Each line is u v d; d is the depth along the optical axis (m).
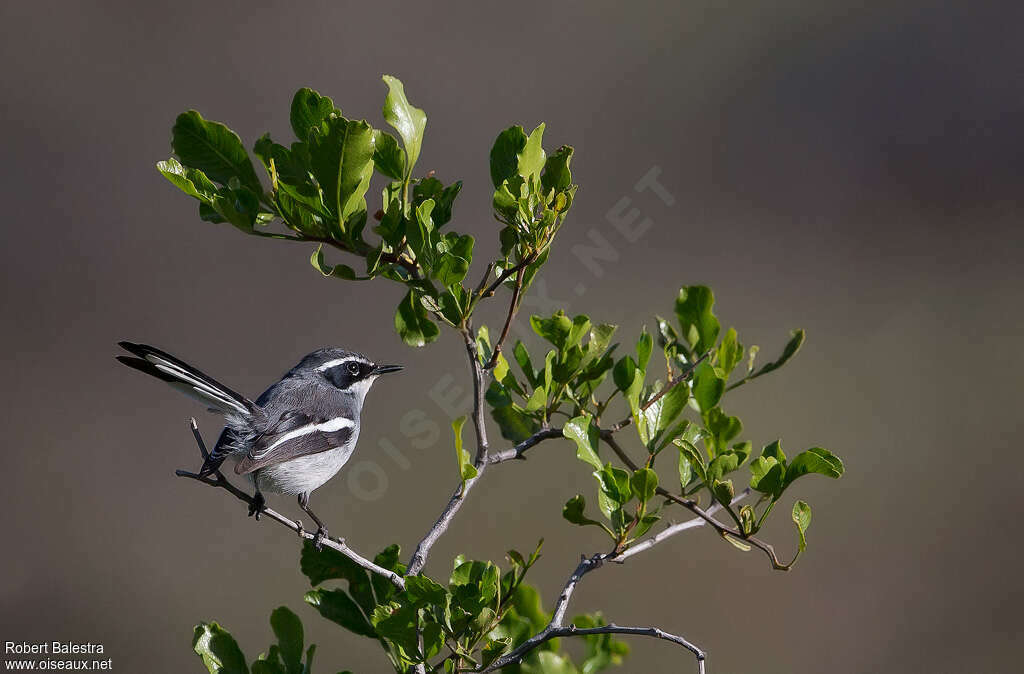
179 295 16.11
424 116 5.36
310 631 12.57
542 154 5.35
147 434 14.78
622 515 5.48
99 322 15.95
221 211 5.03
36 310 15.95
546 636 5.10
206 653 5.32
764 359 15.78
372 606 5.54
